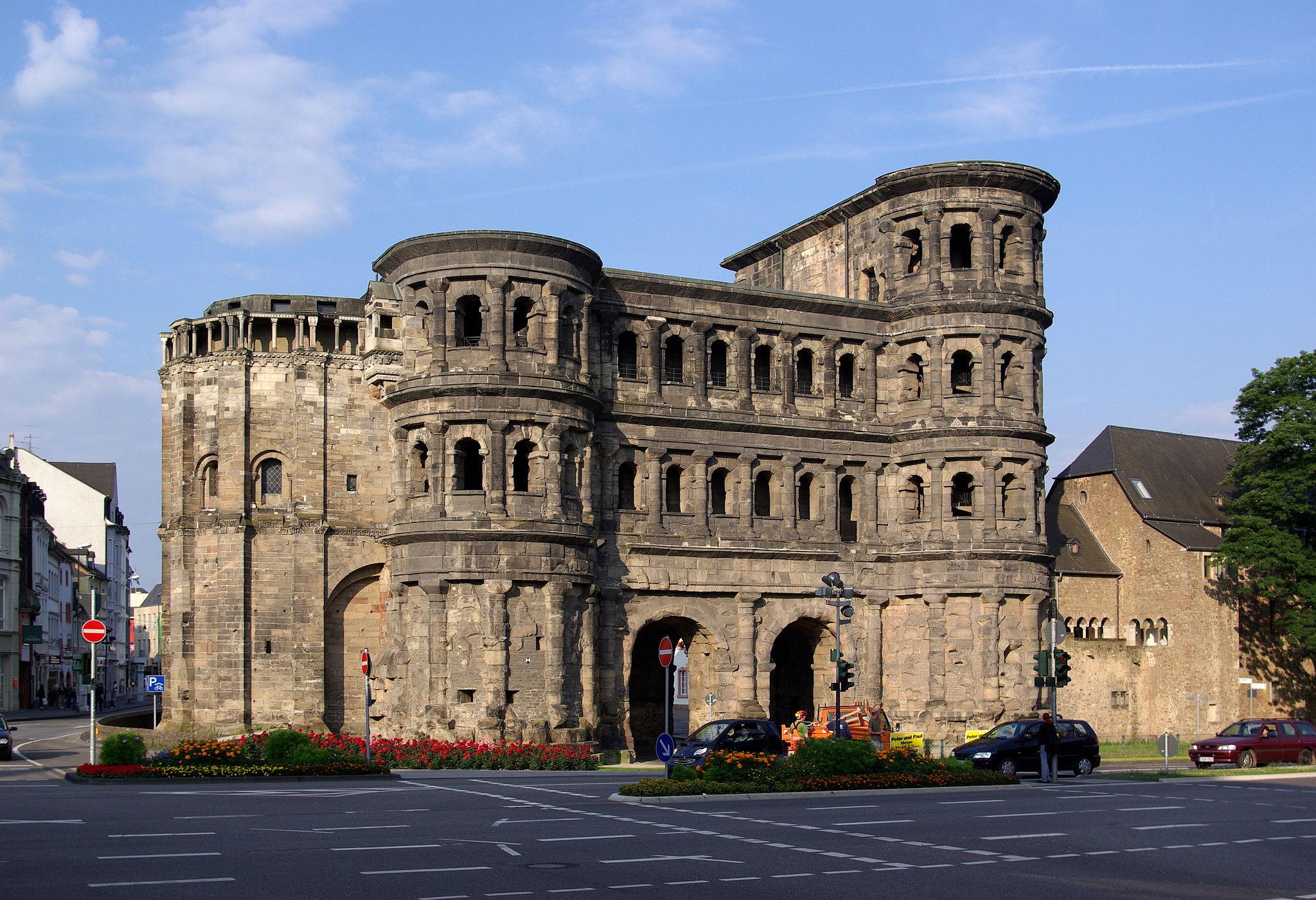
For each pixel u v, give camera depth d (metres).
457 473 70.12
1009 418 81.12
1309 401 93.38
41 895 25.38
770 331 81.06
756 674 78.62
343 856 30.56
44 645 146.25
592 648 72.38
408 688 69.75
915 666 81.12
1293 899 27.73
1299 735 72.75
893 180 82.62
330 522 74.75
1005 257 83.19
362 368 76.25
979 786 54.09
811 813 41.78
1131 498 98.75
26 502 133.38
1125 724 94.62
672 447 77.19
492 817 38.81
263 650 73.19
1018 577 80.50
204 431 75.44
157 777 48.91
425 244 70.50
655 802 44.81
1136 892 28.23
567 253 71.62
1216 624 96.19
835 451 81.69
